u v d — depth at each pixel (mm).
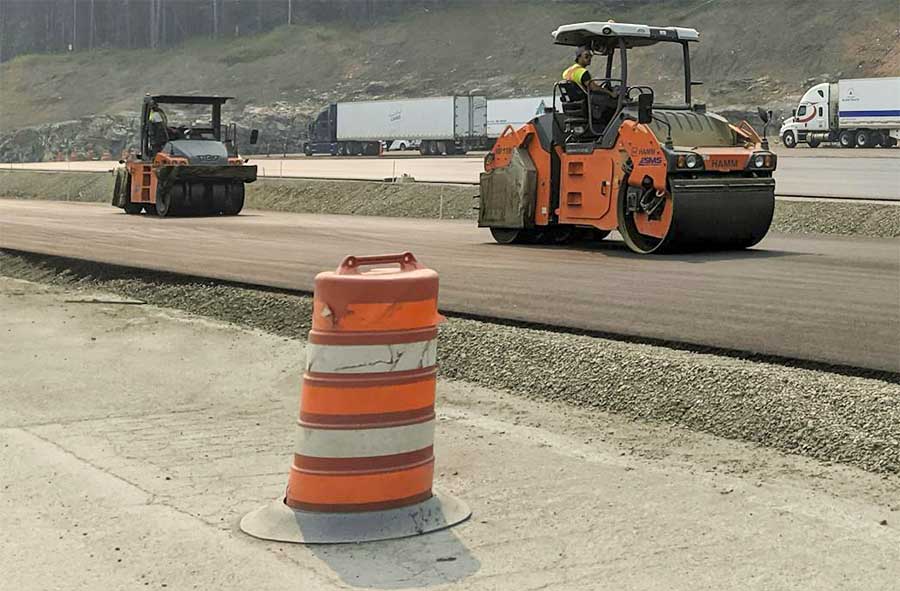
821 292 11641
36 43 148875
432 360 5863
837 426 7109
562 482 6594
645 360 8586
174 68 128000
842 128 65312
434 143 82125
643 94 16062
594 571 5191
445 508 5898
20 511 6172
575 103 17453
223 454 7414
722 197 15781
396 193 32625
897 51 92312
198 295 13945
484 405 8680
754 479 6598
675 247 16391
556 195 17812
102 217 30031
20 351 11211
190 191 30266
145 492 6516
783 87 92000
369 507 5672
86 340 11758
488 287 12602
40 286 16078
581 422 8062
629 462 7008
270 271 15141
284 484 6676
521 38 115875
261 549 5520
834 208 22234
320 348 5672
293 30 131125
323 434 5672
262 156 93438
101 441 7785
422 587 5016
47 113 122875
